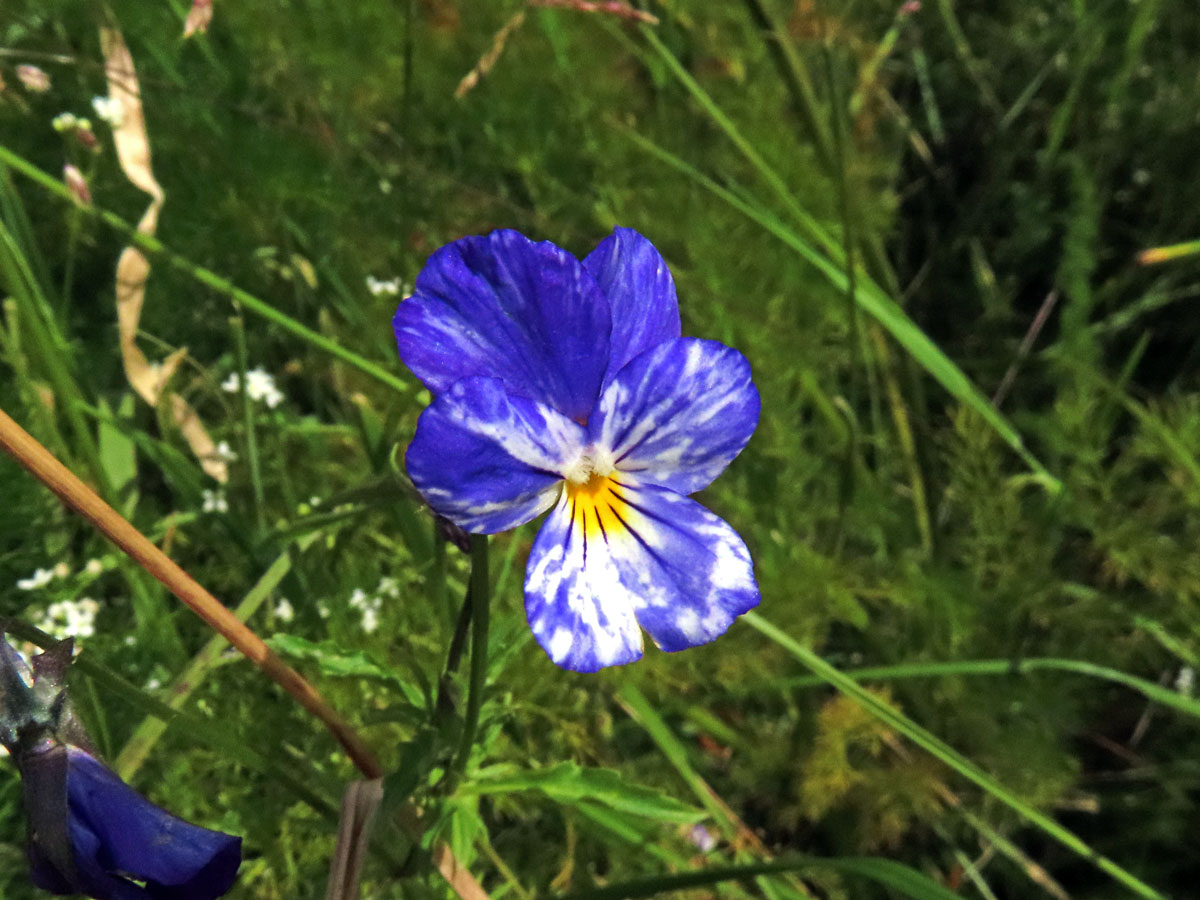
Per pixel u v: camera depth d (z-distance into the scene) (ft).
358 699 0.43
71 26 0.58
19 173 0.57
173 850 0.23
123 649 0.43
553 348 0.24
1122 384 0.54
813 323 0.60
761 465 0.56
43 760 0.22
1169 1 0.66
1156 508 0.54
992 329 0.66
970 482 0.53
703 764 0.52
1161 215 0.65
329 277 0.55
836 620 0.57
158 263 0.56
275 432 0.52
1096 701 0.52
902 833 0.52
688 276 0.56
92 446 0.44
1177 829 0.51
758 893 0.48
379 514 0.50
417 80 0.59
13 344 0.44
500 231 0.23
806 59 0.62
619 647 0.24
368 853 0.33
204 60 0.60
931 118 0.69
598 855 0.47
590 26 0.61
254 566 0.47
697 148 0.64
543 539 0.24
